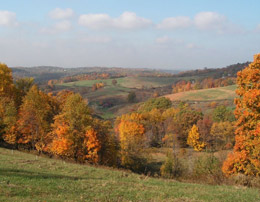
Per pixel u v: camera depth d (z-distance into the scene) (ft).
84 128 129.90
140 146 167.94
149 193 49.24
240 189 56.18
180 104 396.57
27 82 196.03
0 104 144.66
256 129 76.84
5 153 98.32
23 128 142.10
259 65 79.92
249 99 76.43
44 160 87.15
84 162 126.00
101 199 42.75
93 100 524.52
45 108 151.02
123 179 66.74
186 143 276.41
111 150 145.69
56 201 38.47
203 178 78.33
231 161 84.38
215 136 255.50
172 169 133.59
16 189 42.42
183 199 45.98
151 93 595.47
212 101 431.02
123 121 241.14
